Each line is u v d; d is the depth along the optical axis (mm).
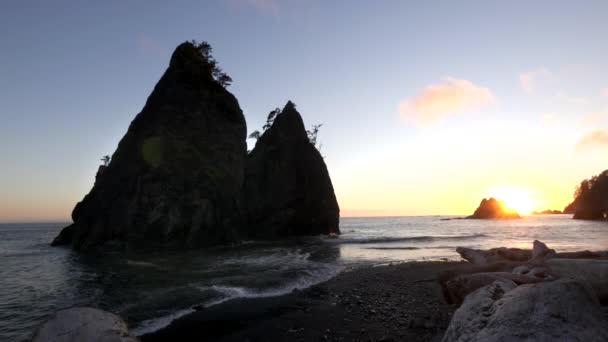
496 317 4379
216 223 40438
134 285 15234
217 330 9625
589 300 4246
